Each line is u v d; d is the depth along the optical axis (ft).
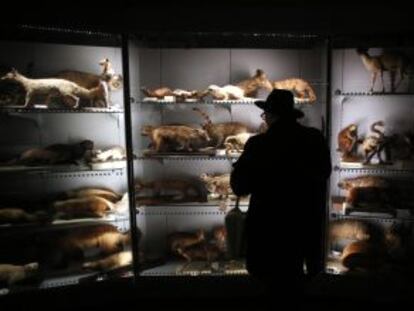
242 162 7.07
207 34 8.82
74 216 9.36
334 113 9.80
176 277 9.48
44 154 9.05
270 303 7.70
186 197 10.10
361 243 9.69
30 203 9.53
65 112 9.19
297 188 6.98
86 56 9.78
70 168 9.12
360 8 8.37
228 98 9.53
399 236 9.60
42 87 8.87
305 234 7.20
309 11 8.49
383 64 9.15
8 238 9.49
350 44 9.45
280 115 6.97
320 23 8.54
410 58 9.39
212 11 8.52
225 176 9.95
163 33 8.72
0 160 9.30
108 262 9.53
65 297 9.07
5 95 8.86
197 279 9.48
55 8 8.18
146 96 9.65
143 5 8.43
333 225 9.78
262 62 10.12
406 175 9.87
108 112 9.45
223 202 9.84
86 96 9.25
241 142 9.56
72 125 9.90
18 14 8.02
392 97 9.73
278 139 6.90
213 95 9.52
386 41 9.21
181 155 9.57
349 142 9.58
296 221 7.07
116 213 9.62
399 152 9.36
